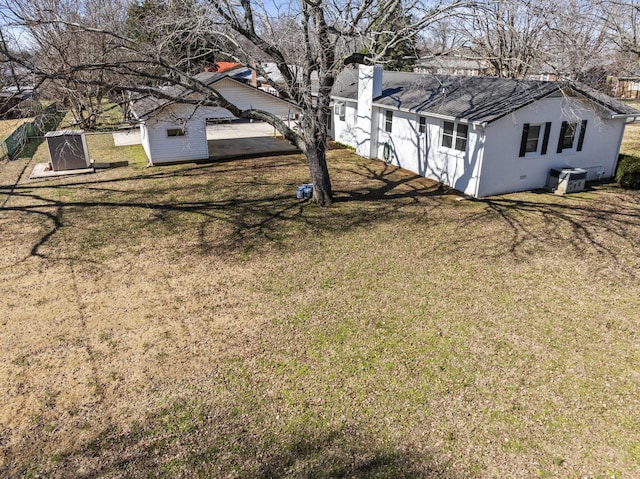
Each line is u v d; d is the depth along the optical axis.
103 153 19.08
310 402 5.11
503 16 12.26
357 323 6.65
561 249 9.16
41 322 6.76
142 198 12.80
